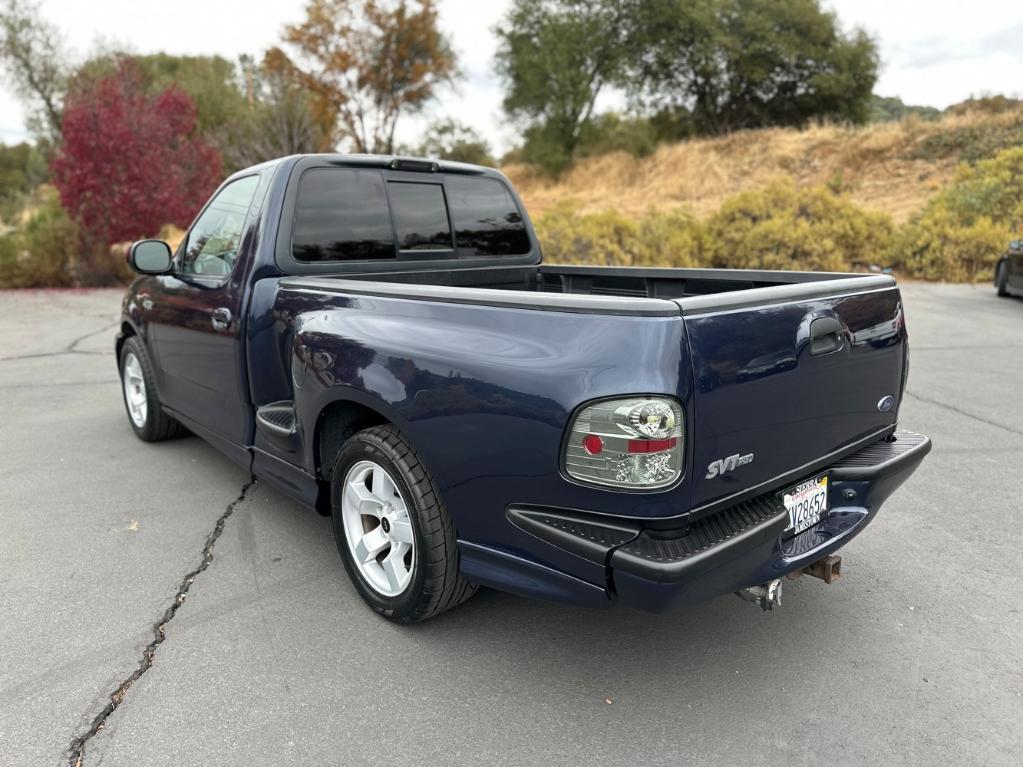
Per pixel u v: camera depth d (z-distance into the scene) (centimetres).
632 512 207
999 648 274
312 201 353
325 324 291
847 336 257
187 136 1884
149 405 485
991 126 2230
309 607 300
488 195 427
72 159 1497
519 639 279
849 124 2611
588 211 2456
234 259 362
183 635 280
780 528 226
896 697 246
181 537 366
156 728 229
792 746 223
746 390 219
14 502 409
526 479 223
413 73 2731
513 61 3084
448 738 226
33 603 302
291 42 2652
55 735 225
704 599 216
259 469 361
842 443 265
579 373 209
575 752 220
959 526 378
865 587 319
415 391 248
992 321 1021
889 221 1589
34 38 2081
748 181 2397
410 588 269
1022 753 220
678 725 232
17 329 1026
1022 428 541
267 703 241
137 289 478
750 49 2797
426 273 392
